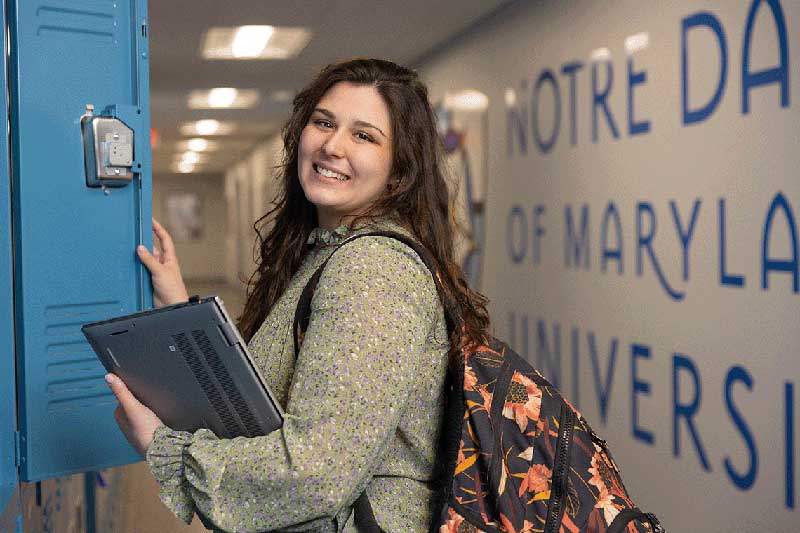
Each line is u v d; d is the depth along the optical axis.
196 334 1.20
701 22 3.59
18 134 1.47
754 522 3.23
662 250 3.96
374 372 1.17
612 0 4.46
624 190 4.36
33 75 1.48
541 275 5.50
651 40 4.05
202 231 26.06
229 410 1.24
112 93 1.57
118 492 4.14
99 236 1.56
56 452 1.53
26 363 1.49
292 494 1.14
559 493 1.28
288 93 10.36
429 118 1.43
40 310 1.50
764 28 3.14
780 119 3.05
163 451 1.23
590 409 4.77
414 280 1.26
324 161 1.38
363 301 1.20
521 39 5.80
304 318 1.31
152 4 5.86
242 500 1.16
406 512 1.30
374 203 1.40
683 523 3.76
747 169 3.27
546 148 5.40
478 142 6.74
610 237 4.52
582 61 4.86
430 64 8.04
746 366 3.28
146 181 1.59
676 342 3.82
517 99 5.91
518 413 1.30
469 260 7.02
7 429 1.48
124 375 1.29
